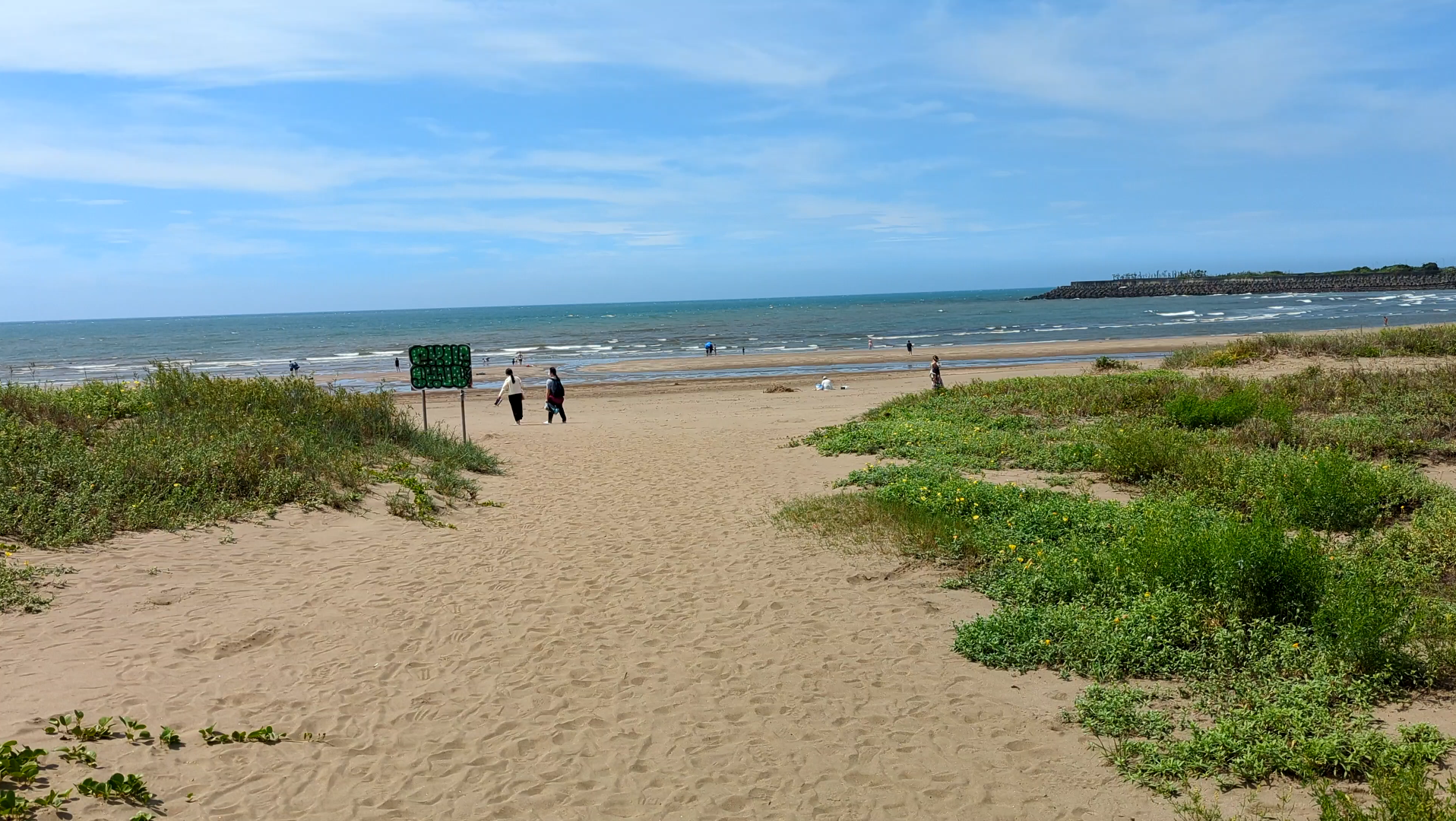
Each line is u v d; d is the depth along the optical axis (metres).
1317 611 6.43
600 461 16.08
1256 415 16.41
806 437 18.14
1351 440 13.64
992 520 10.09
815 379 38.44
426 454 15.16
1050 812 4.59
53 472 9.97
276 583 8.34
